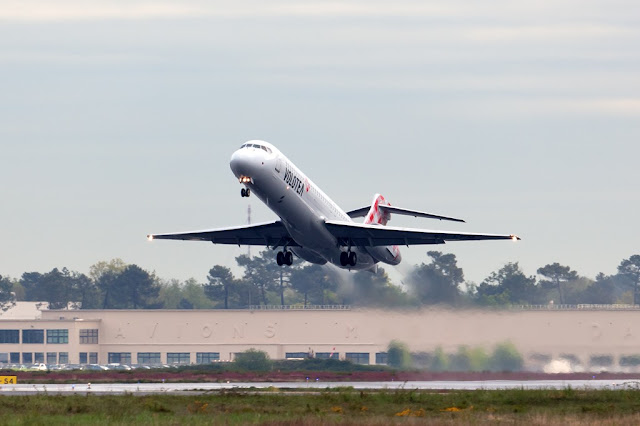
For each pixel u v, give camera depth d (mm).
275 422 144125
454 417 157750
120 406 170125
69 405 170750
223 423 145125
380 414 164875
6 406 169750
